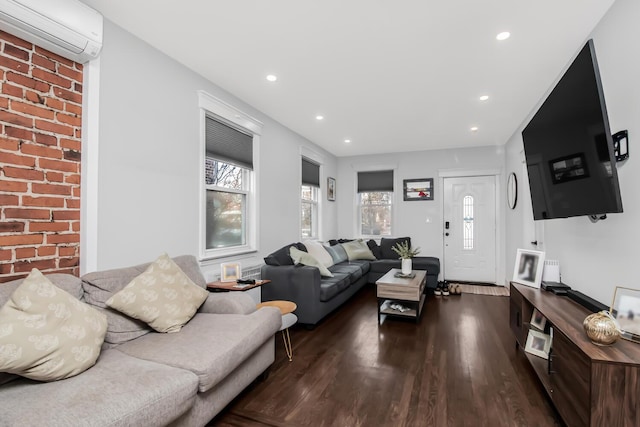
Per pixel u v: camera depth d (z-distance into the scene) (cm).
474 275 561
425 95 334
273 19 211
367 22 212
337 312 388
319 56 258
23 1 159
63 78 192
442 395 201
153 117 245
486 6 195
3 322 125
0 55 166
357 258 552
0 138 166
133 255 228
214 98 304
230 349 168
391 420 176
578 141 194
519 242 441
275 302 275
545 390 204
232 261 335
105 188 210
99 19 194
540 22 210
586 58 174
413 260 518
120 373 140
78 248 199
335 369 237
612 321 145
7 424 105
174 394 132
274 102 356
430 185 589
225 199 338
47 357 130
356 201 641
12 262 170
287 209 448
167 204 256
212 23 216
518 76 289
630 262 179
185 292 208
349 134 485
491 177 554
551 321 180
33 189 179
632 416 126
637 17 170
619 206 162
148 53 241
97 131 205
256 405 191
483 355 261
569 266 265
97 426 108
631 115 176
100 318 161
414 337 303
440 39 231
